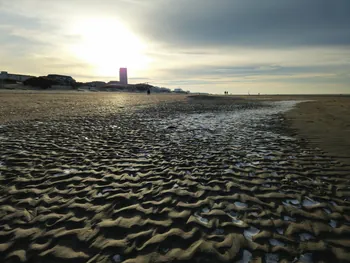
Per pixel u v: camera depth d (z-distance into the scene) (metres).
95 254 3.49
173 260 3.37
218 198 5.31
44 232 4.00
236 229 4.12
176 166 7.56
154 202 5.12
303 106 35.84
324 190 5.73
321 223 4.30
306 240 3.82
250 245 3.69
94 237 3.89
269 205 4.99
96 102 42.62
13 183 5.98
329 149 9.44
